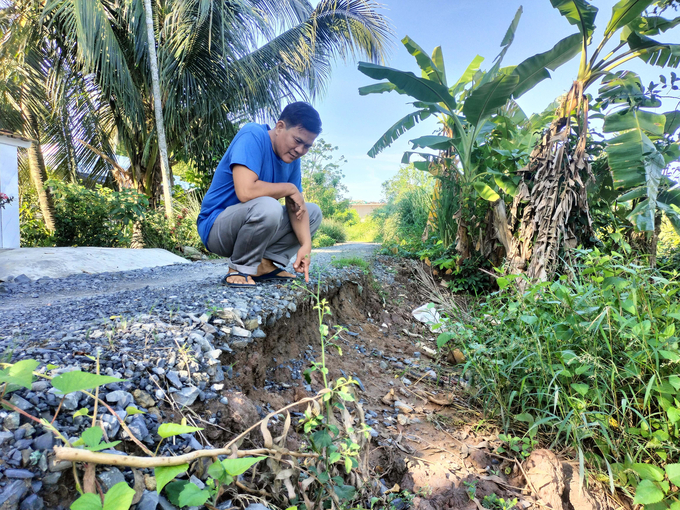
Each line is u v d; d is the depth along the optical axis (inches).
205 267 208.5
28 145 300.4
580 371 65.1
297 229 100.3
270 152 95.2
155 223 314.3
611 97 190.5
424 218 309.7
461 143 227.5
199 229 103.3
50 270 177.0
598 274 84.3
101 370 48.0
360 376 94.7
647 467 56.1
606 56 176.9
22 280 158.7
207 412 51.3
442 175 245.8
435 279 220.8
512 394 74.2
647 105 194.5
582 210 167.9
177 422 46.4
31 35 319.0
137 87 356.8
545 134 176.2
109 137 393.7
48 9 281.4
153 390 48.0
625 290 75.7
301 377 80.1
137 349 55.4
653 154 162.4
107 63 310.0
